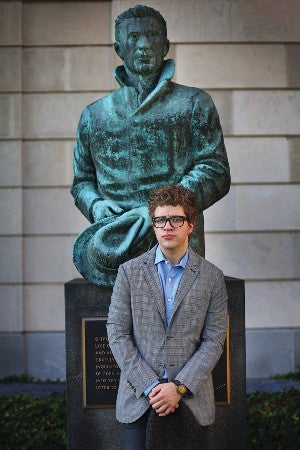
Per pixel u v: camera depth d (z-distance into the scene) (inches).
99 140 177.3
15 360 303.4
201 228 177.5
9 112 303.7
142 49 172.2
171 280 126.6
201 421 121.1
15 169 304.0
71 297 171.6
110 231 165.9
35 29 303.9
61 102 305.1
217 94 302.2
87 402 169.6
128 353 122.0
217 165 174.6
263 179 304.2
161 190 124.0
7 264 304.8
